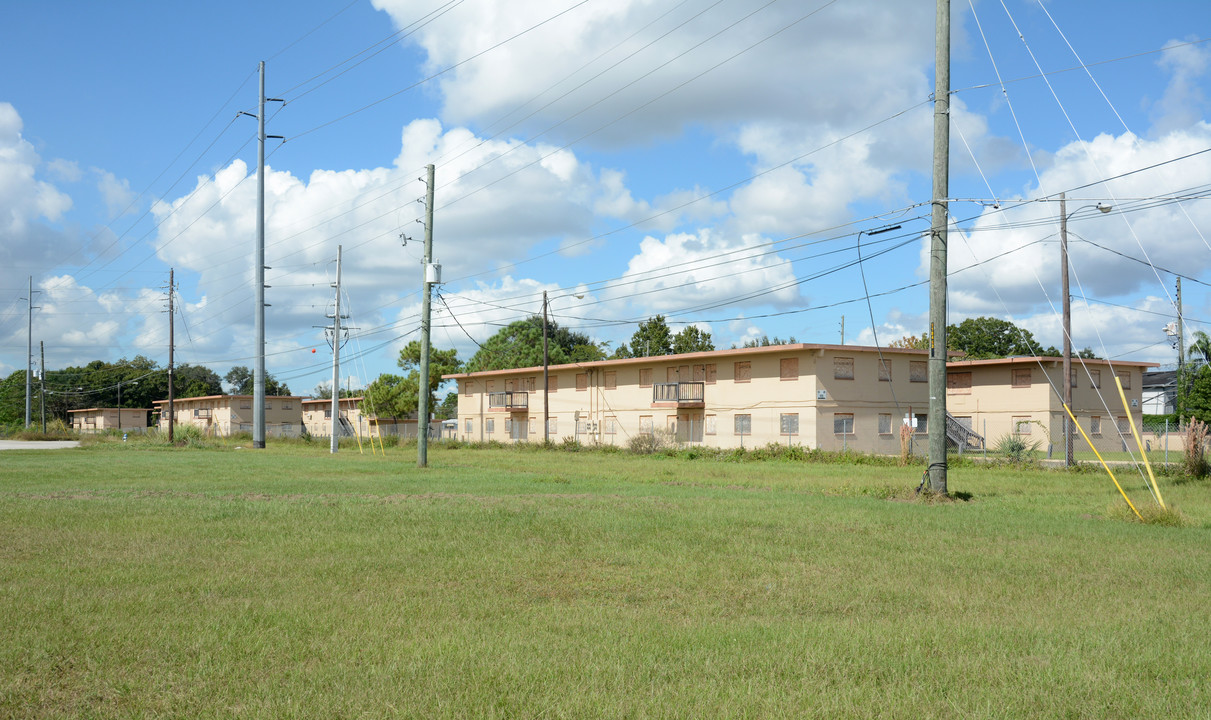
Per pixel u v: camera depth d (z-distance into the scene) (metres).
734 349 48.31
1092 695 5.30
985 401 52.47
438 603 7.91
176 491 20.61
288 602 7.83
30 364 91.56
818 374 44.44
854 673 5.68
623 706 4.94
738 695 5.14
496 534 12.51
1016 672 5.75
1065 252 32.75
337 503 17.12
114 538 12.02
